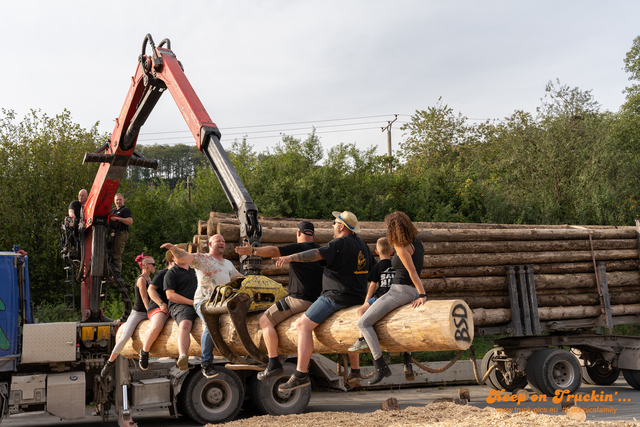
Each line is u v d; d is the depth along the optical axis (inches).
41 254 666.2
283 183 818.2
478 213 884.0
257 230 187.3
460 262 404.5
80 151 713.6
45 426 331.6
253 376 332.8
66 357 303.4
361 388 451.5
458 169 983.6
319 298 164.7
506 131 1021.8
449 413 269.7
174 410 315.0
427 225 444.5
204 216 810.2
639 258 470.3
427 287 389.7
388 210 866.8
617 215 806.5
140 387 305.7
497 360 426.9
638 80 1227.9
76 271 404.2
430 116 1375.5
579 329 468.4
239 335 166.7
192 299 213.3
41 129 722.8
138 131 323.6
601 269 441.1
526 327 403.5
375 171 958.4
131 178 811.4
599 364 459.2
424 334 144.0
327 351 171.6
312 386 392.2
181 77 261.3
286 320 172.7
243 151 909.8
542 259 430.3
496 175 983.0
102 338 320.2
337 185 854.5
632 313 459.5
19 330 305.7
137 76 308.0
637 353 419.2
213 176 855.1
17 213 663.1
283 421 280.5
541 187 887.7
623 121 1107.3
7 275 300.5
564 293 439.5
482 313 398.3
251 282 172.6
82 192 397.1
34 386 296.8
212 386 319.3
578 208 829.8
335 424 261.1
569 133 898.1
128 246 748.6
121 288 377.1
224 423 311.4
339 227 170.2
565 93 936.9
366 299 175.0
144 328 243.1
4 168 678.5
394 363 484.4
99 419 354.9
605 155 854.5
